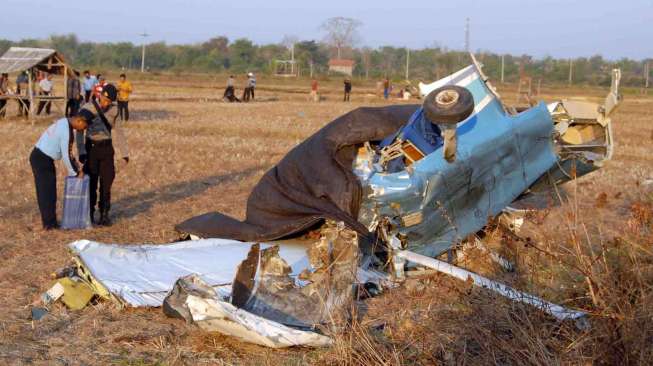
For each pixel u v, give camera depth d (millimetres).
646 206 6973
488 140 7730
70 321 6234
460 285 6465
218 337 5918
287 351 5715
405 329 5855
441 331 5691
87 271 6961
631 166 16812
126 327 6098
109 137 9703
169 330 6051
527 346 5219
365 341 5457
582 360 5066
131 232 9508
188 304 5617
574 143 8914
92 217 9930
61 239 9000
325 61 109688
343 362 5391
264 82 66688
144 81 59688
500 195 7980
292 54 98000
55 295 6699
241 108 32562
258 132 22594
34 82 24953
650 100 54125
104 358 5523
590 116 8672
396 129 8078
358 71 102500
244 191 12617
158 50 114312
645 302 5191
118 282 6762
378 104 40000
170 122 24531
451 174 7531
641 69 90625
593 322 5445
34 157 9375
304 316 6066
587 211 10742
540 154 8102
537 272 6609
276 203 8000
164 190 12508
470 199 7812
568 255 6551
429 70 71750
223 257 7523
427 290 6637
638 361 4902
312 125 25000
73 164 9469
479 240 7930
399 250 7281
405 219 7492
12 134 20078
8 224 9633
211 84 58406
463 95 7027
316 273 6273
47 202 9391
